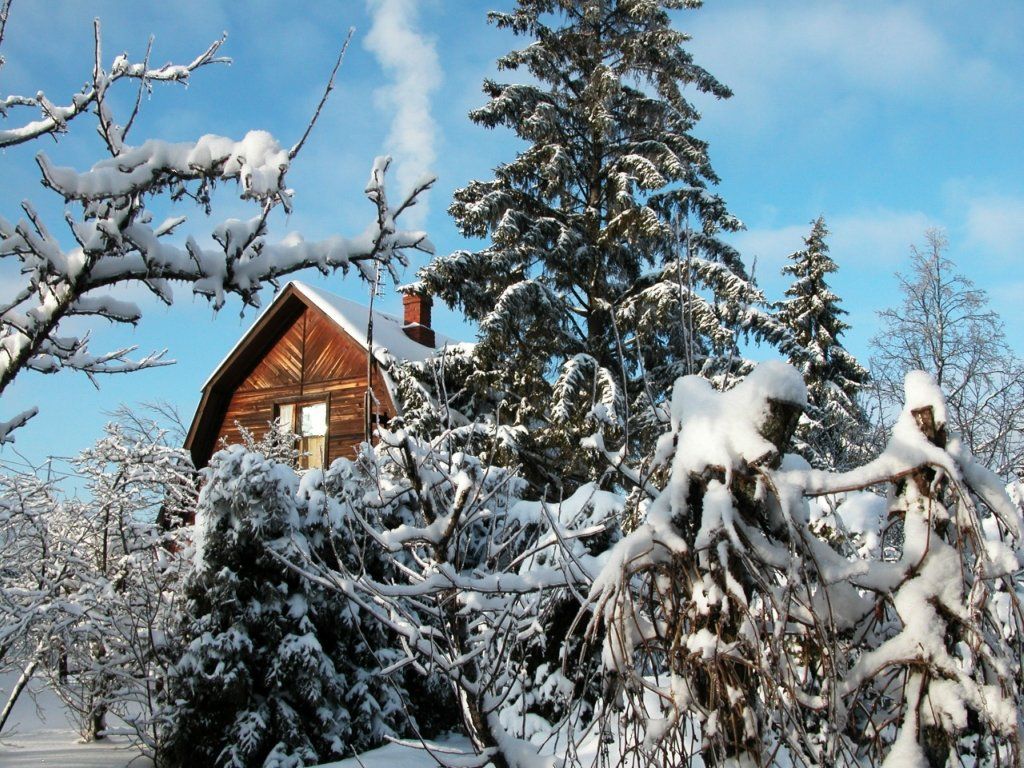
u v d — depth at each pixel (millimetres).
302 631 7918
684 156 16031
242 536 8031
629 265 16219
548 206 15867
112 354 4699
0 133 4336
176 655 8516
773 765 2844
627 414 4086
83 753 8914
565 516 6820
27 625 8422
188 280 3777
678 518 3029
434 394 14562
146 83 4309
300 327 18734
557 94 16203
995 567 2744
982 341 21438
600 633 3777
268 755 7402
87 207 3510
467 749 8141
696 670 2912
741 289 12852
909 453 2814
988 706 2535
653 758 2838
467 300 14703
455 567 4055
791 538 2744
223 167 3574
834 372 22250
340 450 17516
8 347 4031
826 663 2787
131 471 10445
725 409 2988
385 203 3865
